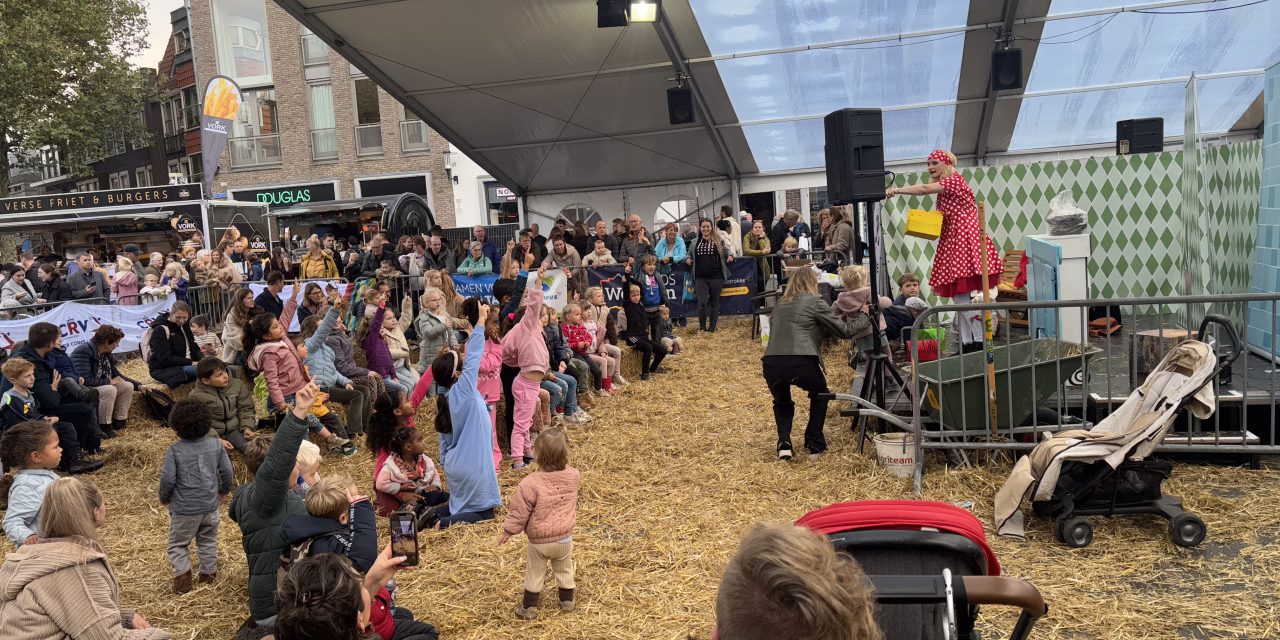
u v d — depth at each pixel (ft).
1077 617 14.25
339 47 43.16
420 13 40.34
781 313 23.76
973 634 8.41
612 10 37.96
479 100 50.75
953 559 9.04
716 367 39.50
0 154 102.22
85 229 77.30
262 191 104.17
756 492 21.77
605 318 36.40
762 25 43.34
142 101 114.52
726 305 51.83
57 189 152.97
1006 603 7.47
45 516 12.03
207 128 72.59
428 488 23.34
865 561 9.12
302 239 81.35
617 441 28.02
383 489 22.17
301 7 39.45
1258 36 43.96
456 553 19.76
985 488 20.20
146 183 130.72
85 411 28.63
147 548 21.89
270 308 38.27
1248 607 14.10
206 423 19.19
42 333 27.78
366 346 31.60
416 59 45.14
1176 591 14.92
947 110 53.06
